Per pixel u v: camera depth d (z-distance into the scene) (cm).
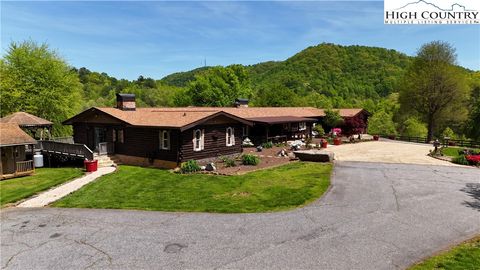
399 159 2630
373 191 1591
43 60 3981
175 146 2233
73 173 2162
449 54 4788
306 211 1301
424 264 871
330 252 945
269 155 2814
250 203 1415
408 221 1194
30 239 1073
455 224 1168
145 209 1363
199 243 1013
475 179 1870
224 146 2586
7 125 2306
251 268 855
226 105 6388
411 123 5825
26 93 3850
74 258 930
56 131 4081
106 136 2722
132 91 9512
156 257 925
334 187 1667
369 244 998
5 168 2172
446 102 4728
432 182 1786
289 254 932
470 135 5381
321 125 4603
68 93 4191
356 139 4316
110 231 1127
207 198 1503
